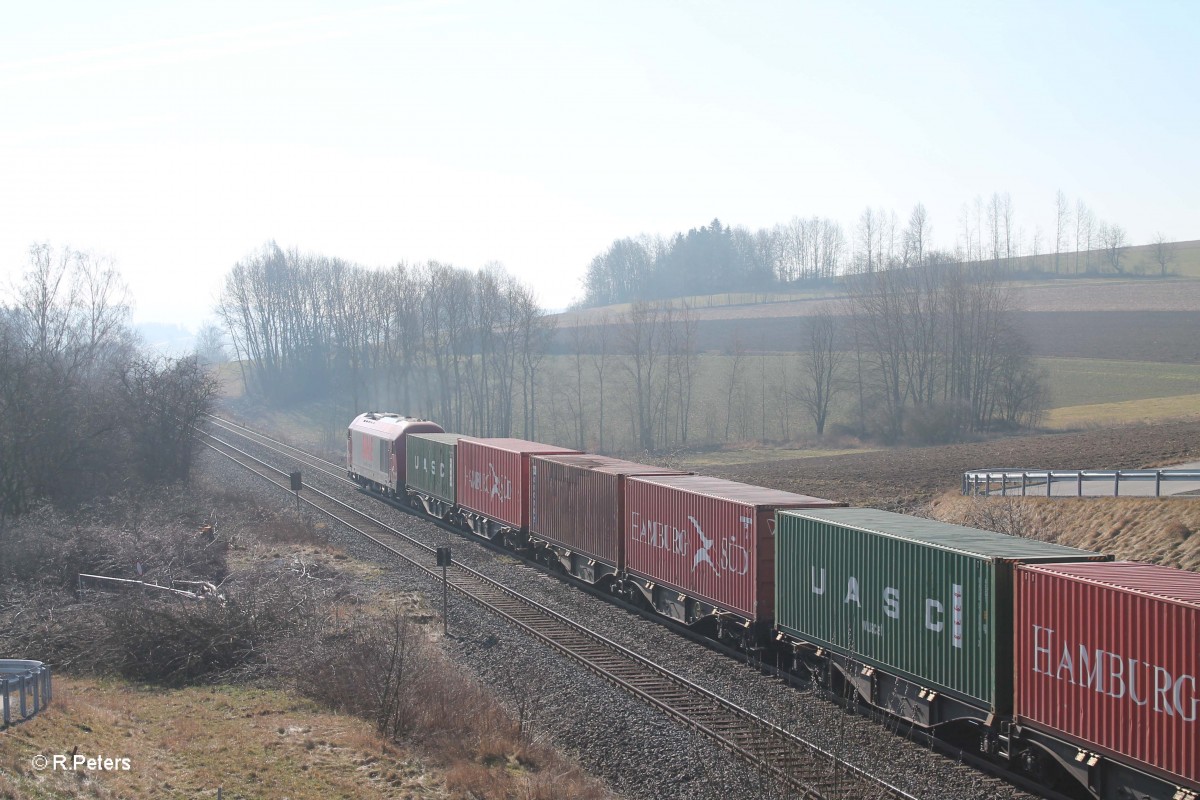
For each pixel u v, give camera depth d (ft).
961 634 49.16
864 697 57.57
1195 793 37.22
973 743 53.67
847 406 300.20
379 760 50.75
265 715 57.26
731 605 69.72
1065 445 171.94
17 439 126.93
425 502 142.20
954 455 177.78
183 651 67.82
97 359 192.75
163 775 45.29
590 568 93.35
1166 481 111.65
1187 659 37.52
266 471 188.24
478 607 86.94
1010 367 253.24
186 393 161.58
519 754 53.42
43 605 81.46
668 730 55.62
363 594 91.04
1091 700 41.96
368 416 177.99
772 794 44.39
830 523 59.62
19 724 46.85
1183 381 274.57
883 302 288.10
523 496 107.55
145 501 128.16
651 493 80.89
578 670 67.77
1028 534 98.32
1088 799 45.83
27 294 172.14
